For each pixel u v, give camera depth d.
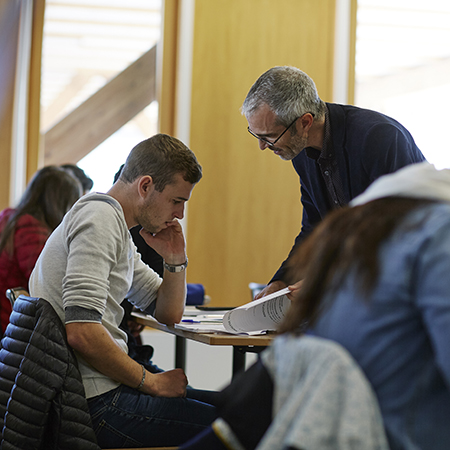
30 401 1.98
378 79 6.38
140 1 6.15
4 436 2.03
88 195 2.30
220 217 5.89
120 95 6.35
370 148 2.84
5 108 5.77
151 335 5.76
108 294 2.24
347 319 1.18
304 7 6.03
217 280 5.86
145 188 2.38
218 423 1.36
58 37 6.19
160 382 2.29
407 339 1.12
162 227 2.49
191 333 2.32
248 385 1.36
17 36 5.80
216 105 5.91
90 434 2.01
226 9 5.94
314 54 6.04
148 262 3.32
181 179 2.39
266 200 5.94
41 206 3.66
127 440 2.18
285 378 1.24
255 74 5.96
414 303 1.11
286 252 5.96
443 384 1.11
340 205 3.13
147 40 6.32
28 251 3.47
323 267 1.24
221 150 5.90
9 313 3.45
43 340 2.02
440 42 6.45
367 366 1.14
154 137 2.45
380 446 1.10
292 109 2.86
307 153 3.12
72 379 2.02
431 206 1.16
